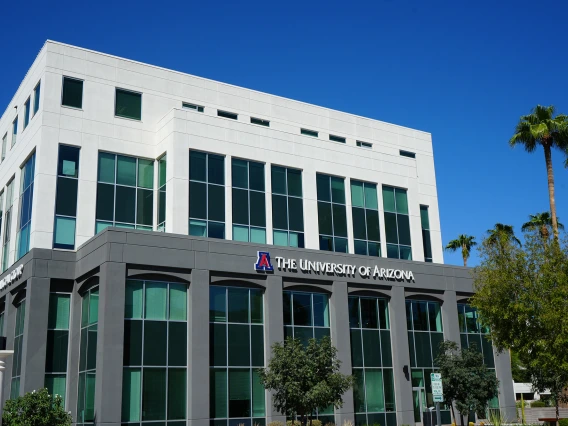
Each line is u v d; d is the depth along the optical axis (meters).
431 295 43.44
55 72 37.75
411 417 39.41
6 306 37.75
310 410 28.66
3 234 41.81
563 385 31.70
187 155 37.91
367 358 39.12
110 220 37.34
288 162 42.19
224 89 44.09
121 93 39.91
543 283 29.19
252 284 35.72
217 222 38.09
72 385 33.22
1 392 20.08
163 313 32.56
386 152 50.59
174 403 31.55
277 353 29.50
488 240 32.78
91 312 33.06
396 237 46.06
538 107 50.09
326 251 38.97
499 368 45.75
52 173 36.16
